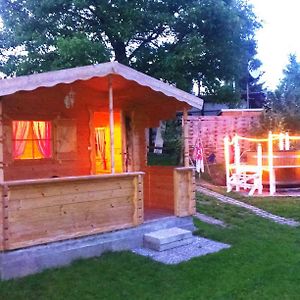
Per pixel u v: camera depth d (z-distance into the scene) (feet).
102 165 30.37
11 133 23.47
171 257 19.79
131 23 51.01
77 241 19.15
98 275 17.17
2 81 16.84
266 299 14.70
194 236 23.80
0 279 16.49
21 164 23.91
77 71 19.35
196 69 56.85
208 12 50.98
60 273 17.30
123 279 16.76
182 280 16.67
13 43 55.26
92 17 54.08
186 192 24.75
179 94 23.48
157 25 53.42
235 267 18.15
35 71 50.60
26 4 51.88
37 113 24.62
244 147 54.49
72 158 26.25
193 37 50.24
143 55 54.80
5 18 55.47
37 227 17.80
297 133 50.55
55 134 25.52
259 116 55.77
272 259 19.24
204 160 52.90
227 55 55.36
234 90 61.41
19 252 17.12
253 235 24.02
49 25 51.80
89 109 26.94
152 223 22.72
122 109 28.63
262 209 32.32
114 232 20.70
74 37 46.62
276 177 40.37
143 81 21.94
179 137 54.29
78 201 19.25
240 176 40.24
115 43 56.70
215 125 55.98
